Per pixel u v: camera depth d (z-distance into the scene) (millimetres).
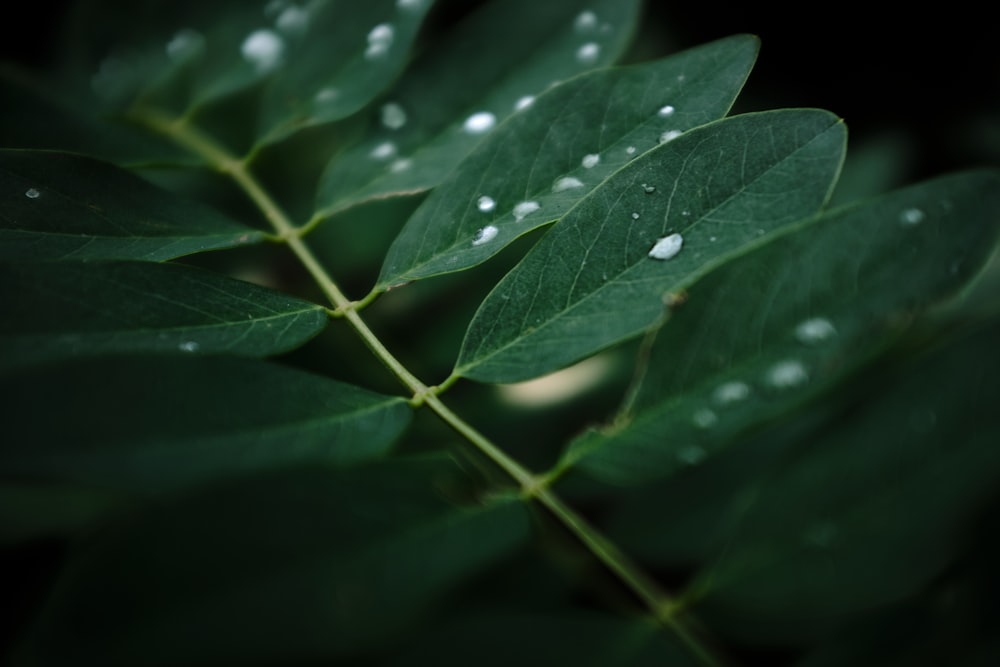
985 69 290
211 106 256
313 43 244
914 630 200
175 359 192
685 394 202
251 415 193
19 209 212
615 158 215
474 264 212
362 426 198
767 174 205
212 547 186
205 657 183
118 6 262
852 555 204
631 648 204
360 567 189
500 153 217
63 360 189
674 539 233
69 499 218
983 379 203
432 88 237
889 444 204
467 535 194
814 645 210
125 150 247
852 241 200
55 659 181
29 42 259
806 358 199
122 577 183
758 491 207
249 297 210
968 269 198
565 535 229
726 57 218
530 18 238
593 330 204
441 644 197
